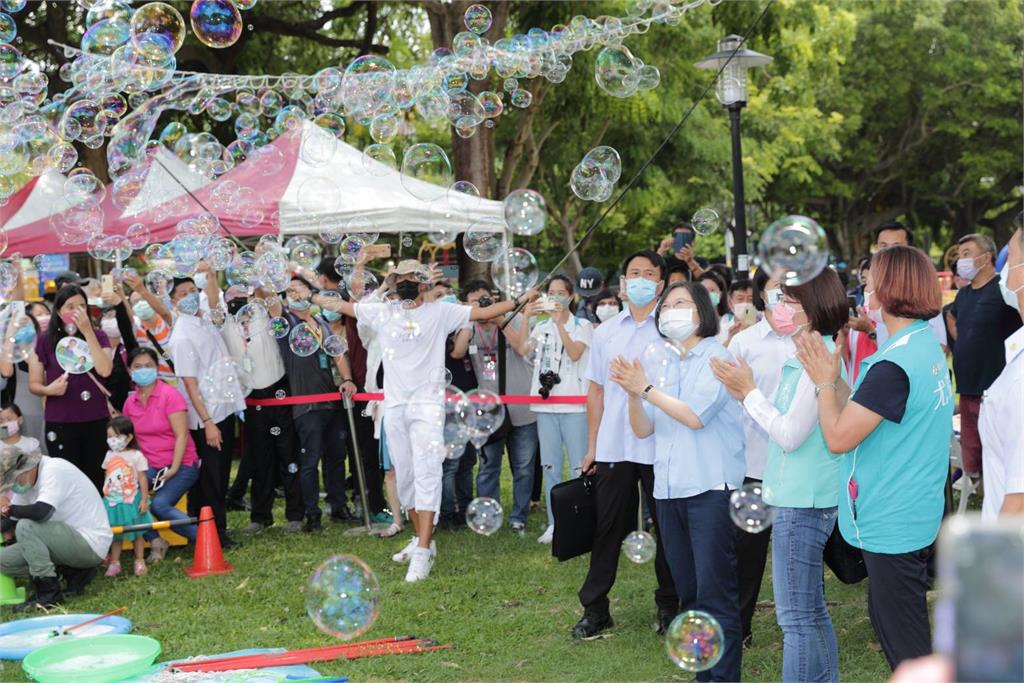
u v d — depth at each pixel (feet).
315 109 26.30
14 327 17.38
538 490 21.91
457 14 30.04
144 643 12.23
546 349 17.81
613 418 11.94
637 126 45.50
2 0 17.37
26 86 17.13
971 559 1.62
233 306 22.67
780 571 8.96
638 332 11.97
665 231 68.74
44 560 14.66
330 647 12.32
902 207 90.58
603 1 33.88
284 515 21.27
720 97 24.75
